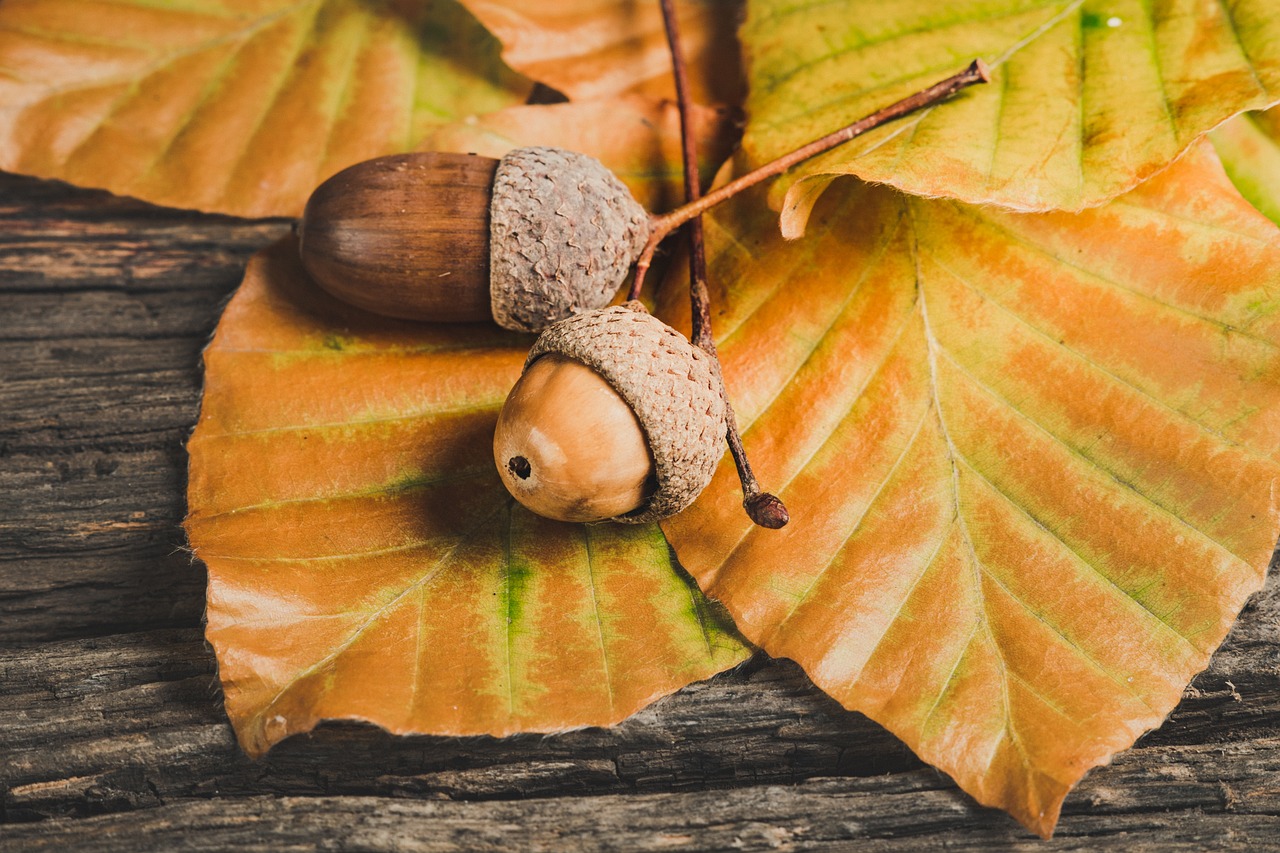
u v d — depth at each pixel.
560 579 0.20
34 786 0.20
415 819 0.20
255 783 0.20
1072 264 0.21
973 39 0.21
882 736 0.20
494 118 0.22
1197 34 0.21
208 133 0.23
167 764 0.20
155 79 0.23
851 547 0.20
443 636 0.20
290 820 0.19
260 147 0.23
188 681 0.20
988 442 0.20
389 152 0.23
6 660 0.20
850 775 0.20
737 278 0.21
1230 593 0.20
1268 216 0.22
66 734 0.20
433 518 0.20
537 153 0.20
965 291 0.21
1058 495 0.20
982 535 0.20
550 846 0.19
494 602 0.20
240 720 0.19
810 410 0.20
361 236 0.20
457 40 0.23
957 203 0.21
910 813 0.20
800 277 0.21
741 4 0.23
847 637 0.20
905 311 0.21
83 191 0.23
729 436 0.19
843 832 0.20
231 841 0.19
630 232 0.20
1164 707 0.19
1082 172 0.20
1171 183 0.21
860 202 0.21
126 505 0.21
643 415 0.19
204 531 0.20
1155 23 0.21
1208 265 0.20
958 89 0.21
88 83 0.23
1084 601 0.20
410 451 0.20
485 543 0.20
